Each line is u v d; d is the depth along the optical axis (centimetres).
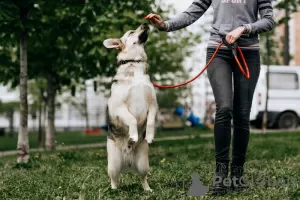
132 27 1177
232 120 540
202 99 3123
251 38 509
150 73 2138
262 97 1912
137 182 591
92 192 506
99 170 713
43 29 927
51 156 989
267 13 510
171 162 815
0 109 3603
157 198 479
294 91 1945
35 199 506
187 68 2536
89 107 3944
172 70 2231
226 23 510
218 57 511
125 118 482
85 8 912
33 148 1734
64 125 4212
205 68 525
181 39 2031
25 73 932
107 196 488
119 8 1055
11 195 539
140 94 490
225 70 507
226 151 510
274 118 1922
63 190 538
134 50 505
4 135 3344
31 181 620
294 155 916
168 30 531
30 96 2578
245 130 521
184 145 1221
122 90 493
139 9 1080
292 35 3203
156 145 1255
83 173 669
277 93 1931
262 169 693
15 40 930
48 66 1295
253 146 1091
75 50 1116
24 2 867
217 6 518
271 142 1223
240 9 510
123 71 502
